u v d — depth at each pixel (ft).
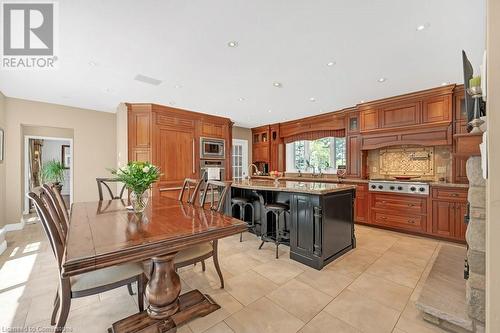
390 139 13.10
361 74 9.68
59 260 4.24
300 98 13.15
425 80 10.33
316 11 5.80
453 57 8.14
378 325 5.22
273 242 10.36
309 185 9.94
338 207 8.99
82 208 7.07
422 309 5.30
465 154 4.76
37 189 4.99
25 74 9.43
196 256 6.15
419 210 11.53
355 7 5.65
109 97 12.87
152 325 5.02
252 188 10.03
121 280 4.91
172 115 15.29
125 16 5.91
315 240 8.12
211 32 6.68
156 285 4.86
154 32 6.64
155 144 14.40
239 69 9.21
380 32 6.67
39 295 6.42
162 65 8.81
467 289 4.88
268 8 5.68
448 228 10.71
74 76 9.71
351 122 15.24
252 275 7.59
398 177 13.58
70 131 15.52
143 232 4.59
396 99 12.68
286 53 7.91
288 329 5.10
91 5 5.48
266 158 21.94
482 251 4.70
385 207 12.71
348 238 9.63
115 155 16.16
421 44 7.31
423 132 11.95
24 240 11.02
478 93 4.61
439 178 12.39
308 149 20.22
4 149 12.19
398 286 6.88
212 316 5.54
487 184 2.03
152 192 14.26
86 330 5.11
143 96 12.72
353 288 6.77
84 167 15.02
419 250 9.75
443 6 5.57
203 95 12.57
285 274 7.65
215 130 17.71
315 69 9.20
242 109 15.70
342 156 17.93
